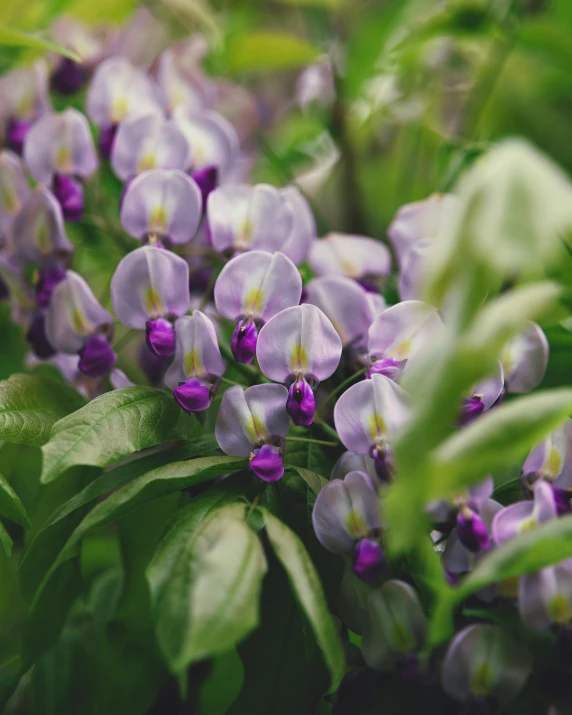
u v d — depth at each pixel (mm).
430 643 344
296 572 355
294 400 383
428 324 392
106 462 372
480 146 449
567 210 316
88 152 440
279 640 385
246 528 361
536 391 424
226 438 388
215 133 449
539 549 345
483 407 375
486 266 315
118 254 465
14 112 462
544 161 324
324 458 403
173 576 351
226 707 409
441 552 386
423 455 316
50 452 367
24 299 448
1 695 413
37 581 400
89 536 454
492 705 374
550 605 369
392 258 486
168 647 340
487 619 375
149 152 432
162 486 375
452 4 519
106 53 509
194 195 419
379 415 380
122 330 472
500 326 317
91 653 424
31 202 424
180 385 391
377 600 376
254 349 391
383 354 396
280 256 395
